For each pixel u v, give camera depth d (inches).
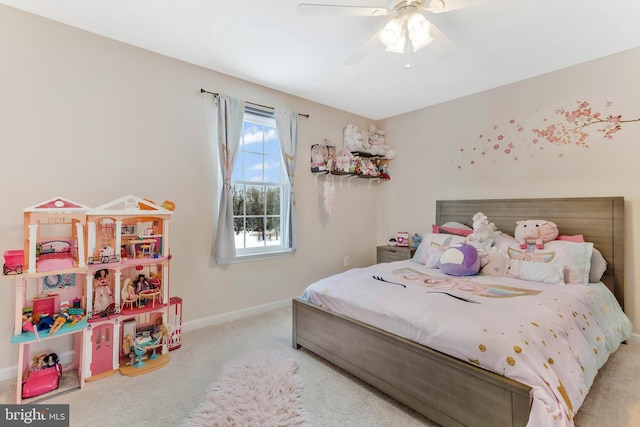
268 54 101.8
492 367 52.7
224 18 82.4
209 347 95.1
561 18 81.7
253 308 125.7
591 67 106.1
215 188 114.6
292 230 134.8
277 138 136.4
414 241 157.3
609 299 91.9
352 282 90.3
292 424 61.1
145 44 95.9
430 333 62.1
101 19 83.0
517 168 124.3
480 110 134.9
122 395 70.9
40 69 81.7
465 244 107.7
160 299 91.9
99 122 90.7
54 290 80.9
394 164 170.9
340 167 154.7
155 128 101.0
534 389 47.2
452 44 78.3
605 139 104.0
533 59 105.0
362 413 65.1
